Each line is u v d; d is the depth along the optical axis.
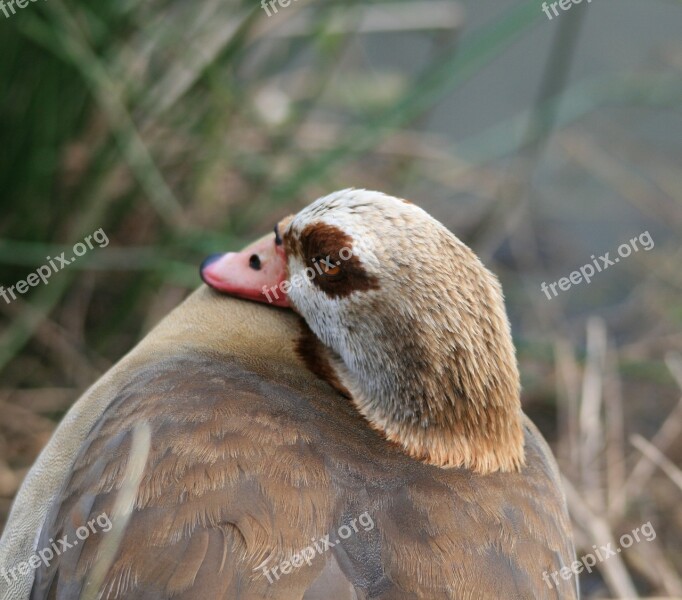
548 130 12.10
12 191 9.77
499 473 6.02
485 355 6.00
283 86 12.88
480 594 5.21
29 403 9.80
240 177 11.14
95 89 9.49
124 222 10.44
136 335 10.38
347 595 4.97
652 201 13.41
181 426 5.61
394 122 10.40
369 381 6.21
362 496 5.46
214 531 5.10
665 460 9.41
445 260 5.97
